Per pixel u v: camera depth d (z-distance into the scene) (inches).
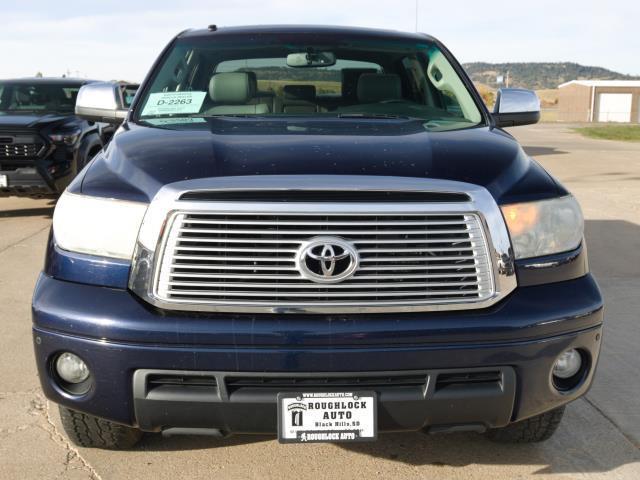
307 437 94.3
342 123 128.4
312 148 104.0
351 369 92.1
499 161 105.3
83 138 320.5
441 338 93.0
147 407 94.5
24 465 113.8
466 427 99.2
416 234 93.2
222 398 93.1
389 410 94.9
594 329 101.3
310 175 94.4
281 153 101.7
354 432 94.5
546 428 116.0
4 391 140.5
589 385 104.8
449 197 95.0
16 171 299.9
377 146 106.6
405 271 93.3
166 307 92.9
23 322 181.5
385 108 150.6
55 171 303.6
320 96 153.1
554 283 100.7
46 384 99.6
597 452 120.0
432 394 94.4
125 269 95.3
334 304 92.3
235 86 145.8
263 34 163.6
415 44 165.2
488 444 122.1
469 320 93.7
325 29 166.1
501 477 112.1
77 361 98.5
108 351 93.0
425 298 93.7
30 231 295.7
